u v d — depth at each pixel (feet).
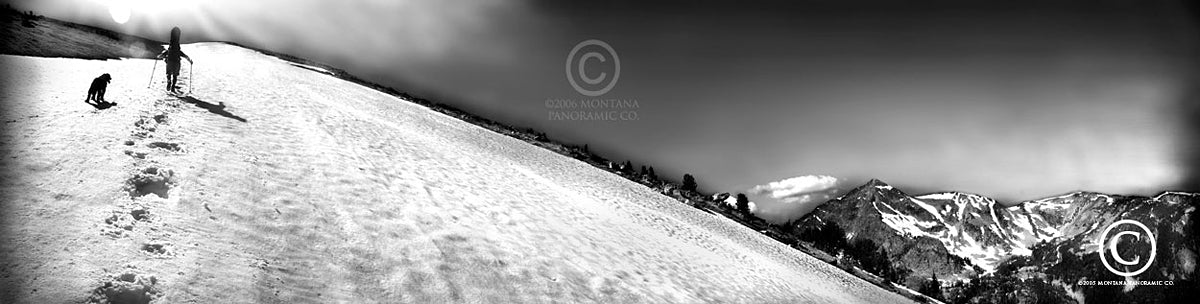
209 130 39.50
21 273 15.25
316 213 28.68
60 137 28.14
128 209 21.58
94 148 27.68
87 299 15.19
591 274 36.86
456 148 81.56
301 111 62.18
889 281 163.84
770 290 58.80
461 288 26.12
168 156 30.30
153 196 24.00
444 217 36.06
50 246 17.04
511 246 35.35
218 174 29.78
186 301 16.89
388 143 59.57
